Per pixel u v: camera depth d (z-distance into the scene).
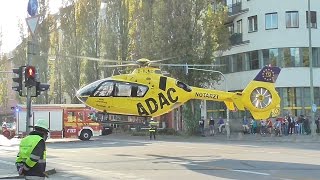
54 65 60.88
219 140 35.81
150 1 48.09
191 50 42.97
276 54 45.44
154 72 22.80
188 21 43.28
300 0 45.25
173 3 43.47
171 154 22.81
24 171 7.77
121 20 52.94
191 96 22.94
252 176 14.30
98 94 22.34
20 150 7.84
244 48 48.16
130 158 21.22
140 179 14.11
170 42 43.28
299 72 44.78
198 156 21.44
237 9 48.94
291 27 45.12
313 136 35.16
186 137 41.22
